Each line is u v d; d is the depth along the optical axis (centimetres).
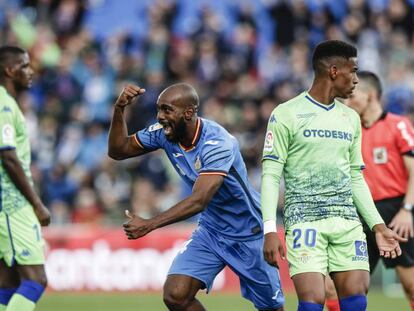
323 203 2191
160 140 2414
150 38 6281
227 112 5722
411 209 2773
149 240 4703
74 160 5525
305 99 2228
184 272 2388
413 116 5900
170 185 5266
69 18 6569
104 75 6025
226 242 2433
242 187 2397
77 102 5878
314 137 2188
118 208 5125
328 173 2194
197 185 2264
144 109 5534
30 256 2495
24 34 6325
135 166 5362
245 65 6253
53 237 4697
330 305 2738
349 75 2212
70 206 5228
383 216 2827
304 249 2169
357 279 2173
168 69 6138
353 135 2234
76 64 6103
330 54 2211
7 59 2589
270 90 5894
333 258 2191
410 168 2783
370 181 2831
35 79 6062
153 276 4691
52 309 3934
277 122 2208
